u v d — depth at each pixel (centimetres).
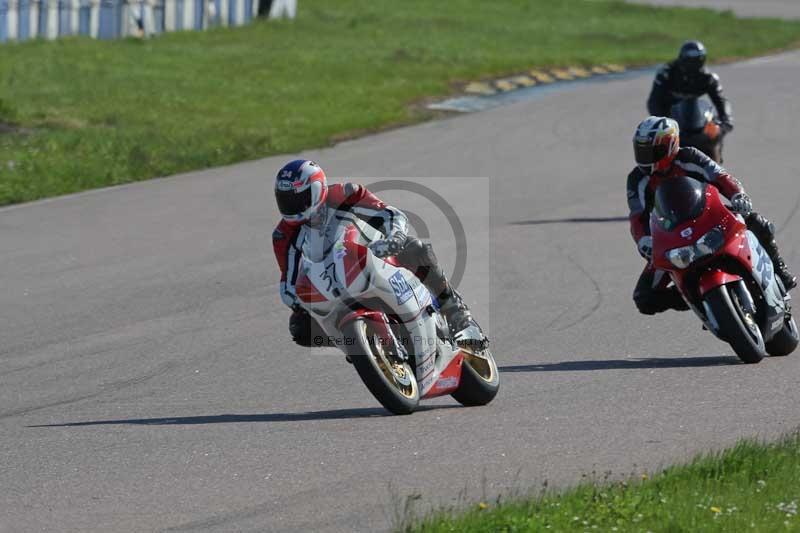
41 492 2316
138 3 12800
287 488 2289
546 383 3070
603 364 3250
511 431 2638
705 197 3095
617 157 7162
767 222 3244
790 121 8369
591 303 3994
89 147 7150
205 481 2347
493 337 3612
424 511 2116
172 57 11419
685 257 3066
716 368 3150
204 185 6397
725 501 1998
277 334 3672
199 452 2545
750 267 3120
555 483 2259
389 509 2141
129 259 4762
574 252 4794
